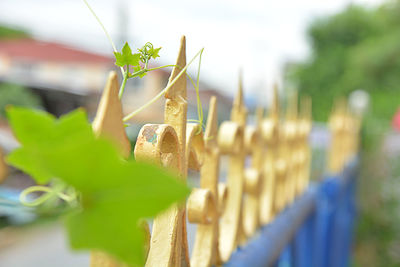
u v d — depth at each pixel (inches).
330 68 672.4
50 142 10.0
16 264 130.9
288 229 56.0
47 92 298.7
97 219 9.6
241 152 43.0
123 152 24.8
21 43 708.0
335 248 105.7
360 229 169.9
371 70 598.5
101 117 23.9
